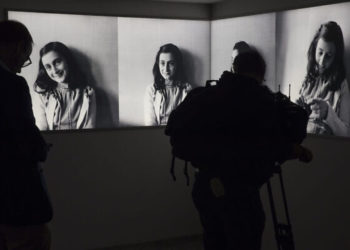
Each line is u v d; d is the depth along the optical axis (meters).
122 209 5.34
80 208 5.13
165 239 5.59
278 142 2.26
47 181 4.94
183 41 5.42
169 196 5.57
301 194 4.35
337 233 4.00
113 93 5.16
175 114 2.33
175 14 5.36
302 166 4.33
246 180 2.25
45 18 4.80
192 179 5.68
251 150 2.23
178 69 5.41
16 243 2.05
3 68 1.97
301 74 4.27
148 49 5.28
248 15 4.88
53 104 4.88
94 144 5.12
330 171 4.04
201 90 2.36
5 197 1.98
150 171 5.45
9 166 1.96
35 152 1.96
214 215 2.36
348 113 3.82
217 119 2.23
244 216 2.24
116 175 5.27
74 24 4.93
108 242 5.30
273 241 4.64
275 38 4.55
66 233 5.09
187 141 2.27
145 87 5.30
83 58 5.00
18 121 1.93
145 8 5.24
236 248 2.26
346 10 3.82
